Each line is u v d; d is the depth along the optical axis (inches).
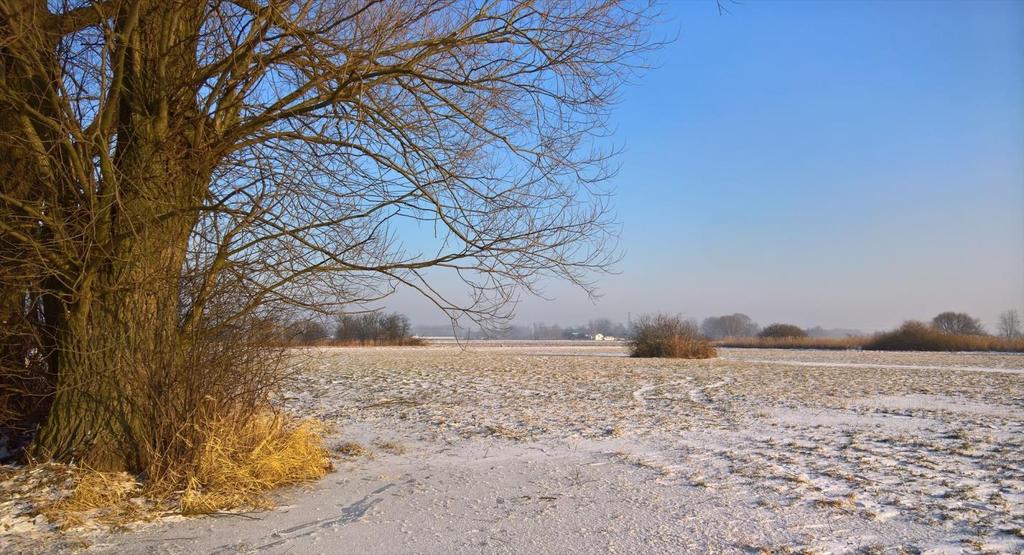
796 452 373.4
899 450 380.2
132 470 278.4
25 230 279.6
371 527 227.5
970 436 430.6
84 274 277.3
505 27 295.9
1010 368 1258.6
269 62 292.5
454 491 280.5
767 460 349.1
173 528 226.1
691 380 902.4
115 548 205.8
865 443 403.2
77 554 200.1
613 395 690.8
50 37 274.7
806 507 252.5
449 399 639.8
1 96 252.2
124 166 285.3
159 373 281.6
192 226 300.8
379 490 283.4
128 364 282.7
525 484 293.9
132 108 289.0
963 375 1048.8
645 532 220.8
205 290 302.2
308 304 310.0
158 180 289.7
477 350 2132.1
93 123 272.2
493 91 304.3
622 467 332.2
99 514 236.1
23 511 233.0
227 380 296.2
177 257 299.3
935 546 206.7
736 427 470.6
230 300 306.7
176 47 299.4
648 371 1075.3
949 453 370.0
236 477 269.9
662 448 387.5
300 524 232.4
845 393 733.9
